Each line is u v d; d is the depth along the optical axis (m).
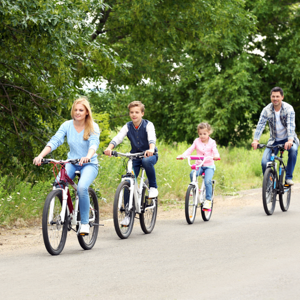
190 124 45.91
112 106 28.59
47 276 7.29
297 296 6.03
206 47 30.80
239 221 12.53
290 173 13.94
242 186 22.95
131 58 29.28
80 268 7.76
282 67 44.97
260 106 45.94
